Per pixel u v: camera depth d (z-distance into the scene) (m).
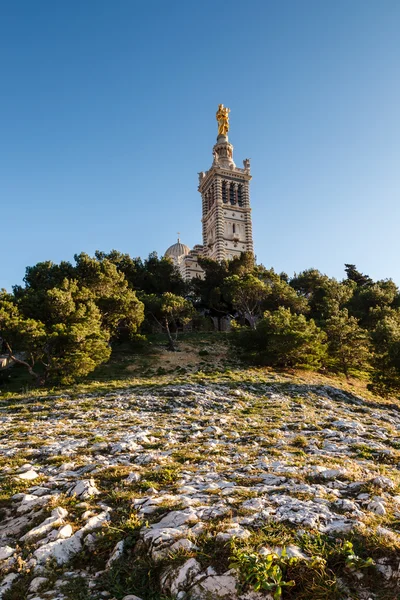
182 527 6.52
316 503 7.33
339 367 48.84
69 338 35.09
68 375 34.88
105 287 53.00
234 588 5.18
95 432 17.09
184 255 110.56
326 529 6.23
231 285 65.88
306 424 19.06
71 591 5.52
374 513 6.91
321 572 5.21
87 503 8.12
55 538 6.76
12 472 11.02
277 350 43.72
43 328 36.72
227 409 24.20
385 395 40.75
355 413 26.30
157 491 8.76
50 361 35.78
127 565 6.01
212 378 36.12
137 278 75.25
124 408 24.30
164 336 60.62
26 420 21.34
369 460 12.23
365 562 5.26
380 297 70.50
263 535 6.07
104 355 38.88
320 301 73.88
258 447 13.91
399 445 14.88
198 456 12.16
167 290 75.62
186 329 70.25
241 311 70.25
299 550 5.68
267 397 29.08
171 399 26.31
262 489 8.39
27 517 7.74
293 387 34.44
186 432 17.20
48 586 5.65
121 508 7.70
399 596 4.89
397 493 8.13
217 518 6.83
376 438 16.14
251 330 49.56
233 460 11.96
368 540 5.74
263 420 20.69
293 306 65.75
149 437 15.66
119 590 5.50
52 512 7.65
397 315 62.19
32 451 13.59
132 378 38.31
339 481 9.03
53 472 10.98
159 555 5.93
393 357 39.50
